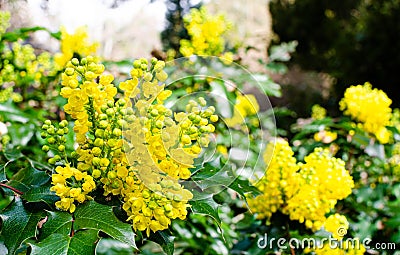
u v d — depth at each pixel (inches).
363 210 96.7
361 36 320.2
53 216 43.6
